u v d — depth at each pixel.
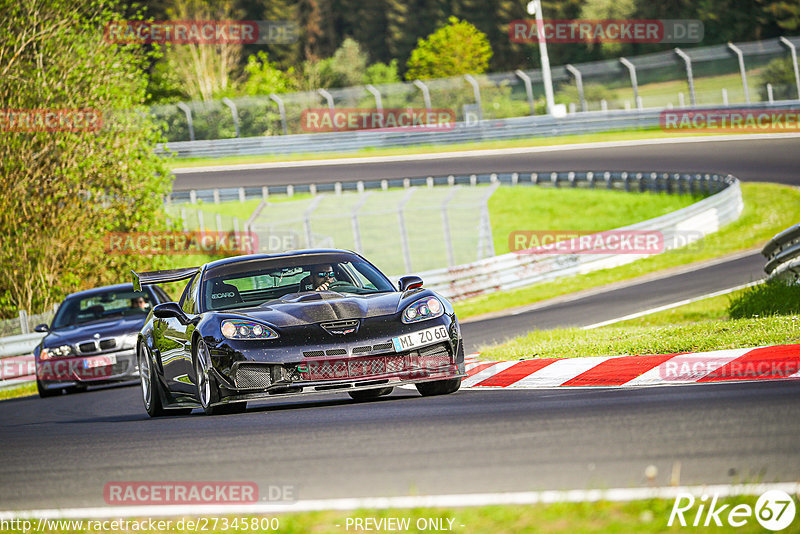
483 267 71.62
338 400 28.30
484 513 11.98
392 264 94.94
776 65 173.88
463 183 124.38
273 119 172.75
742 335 28.09
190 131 166.88
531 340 36.59
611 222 105.62
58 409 37.78
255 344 24.31
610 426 17.69
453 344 25.41
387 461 16.25
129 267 72.44
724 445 15.20
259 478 15.71
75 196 70.44
